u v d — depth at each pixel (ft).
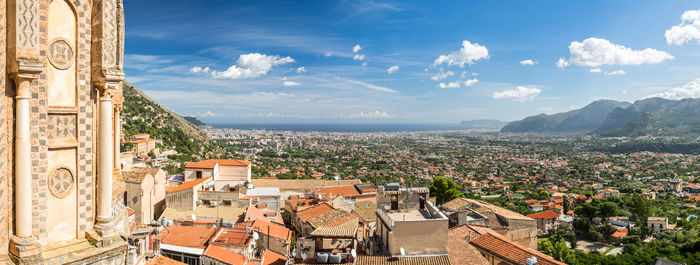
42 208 33.68
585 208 338.75
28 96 32.30
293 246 142.51
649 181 618.03
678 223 315.78
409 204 121.60
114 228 38.99
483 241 119.03
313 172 546.26
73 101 36.19
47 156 33.86
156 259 79.71
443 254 98.48
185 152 545.85
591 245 262.67
